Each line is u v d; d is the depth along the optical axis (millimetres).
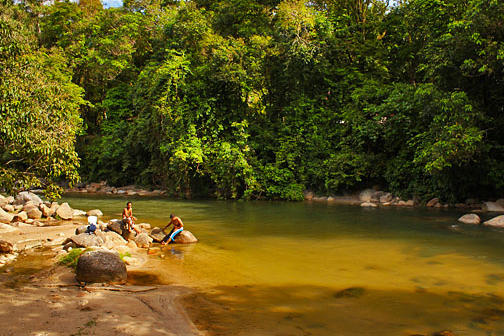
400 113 20078
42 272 7570
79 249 8820
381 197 22156
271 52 25266
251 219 15805
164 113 24469
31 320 5023
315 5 30609
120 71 33656
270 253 9625
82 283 6816
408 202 20781
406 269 8062
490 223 13820
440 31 20734
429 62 18938
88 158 34906
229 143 24641
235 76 23844
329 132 25547
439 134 16453
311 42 24734
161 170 28141
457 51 15992
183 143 23875
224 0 29984
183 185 26125
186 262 8680
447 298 6203
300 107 26359
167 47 28000
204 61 25938
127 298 6062
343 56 28219
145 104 27344
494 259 8906
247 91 26438
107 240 9938
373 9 28703
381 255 9367
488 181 17797
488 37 15070
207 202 23125
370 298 6195
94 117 40062
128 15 33969
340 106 26344
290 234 12320
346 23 28875
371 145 23812
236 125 24719
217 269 8070
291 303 5953
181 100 25328
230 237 11836
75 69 36688
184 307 5719
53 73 28688
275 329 4918
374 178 23984
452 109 15727
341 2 29359
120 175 32844
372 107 22688
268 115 28609
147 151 30719
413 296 6305
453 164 17609
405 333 4809
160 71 24594
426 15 21938
